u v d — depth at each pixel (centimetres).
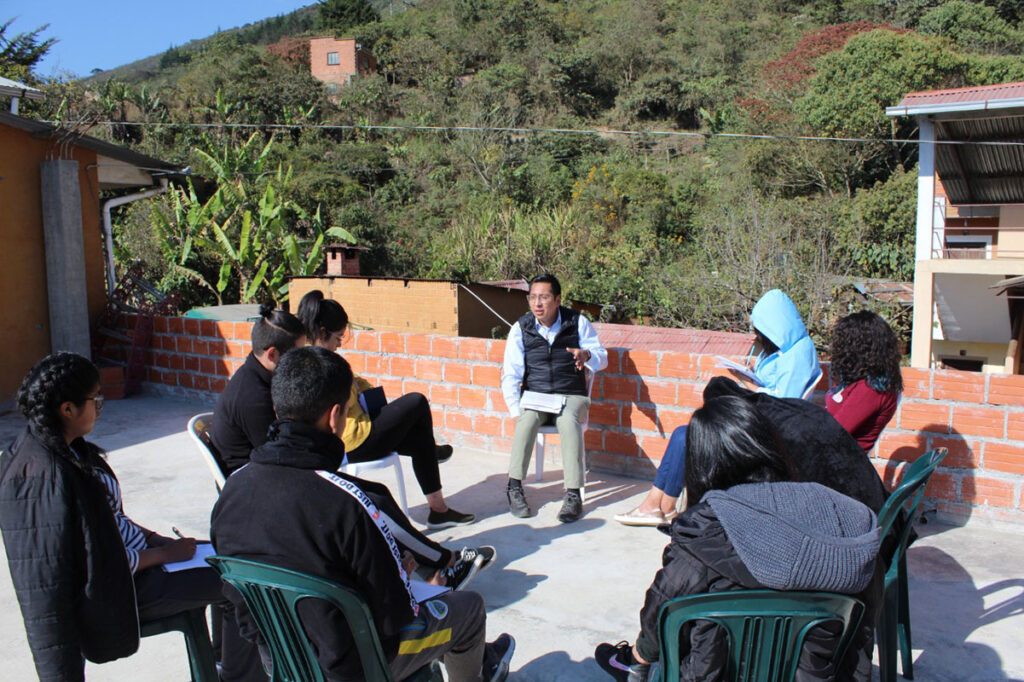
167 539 260
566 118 4647
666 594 182
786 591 164
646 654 201
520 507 436
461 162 3706
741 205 2225
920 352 1436
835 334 331
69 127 784
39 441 205
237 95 4372
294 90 4553
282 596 187
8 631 321
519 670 286
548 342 446
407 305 1081
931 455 261
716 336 773
